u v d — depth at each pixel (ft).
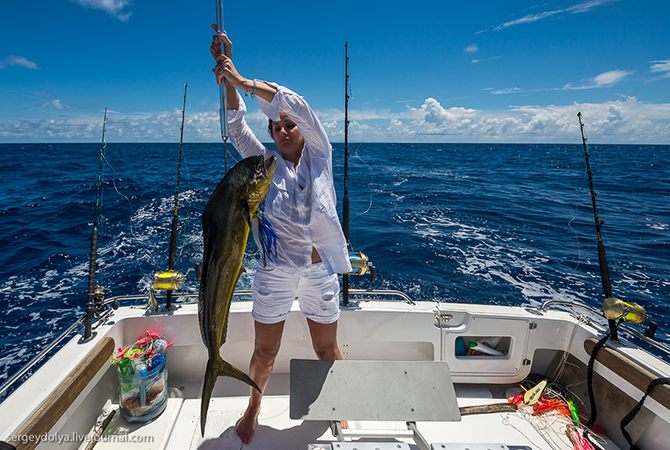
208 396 4.50
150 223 32.71
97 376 6.75
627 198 53.21
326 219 5.40
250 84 4.69
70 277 21.71
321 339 6.26
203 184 54.65
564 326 7.93
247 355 8.30
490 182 72.18
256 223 5.30
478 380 8.23
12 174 70.74
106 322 7.45
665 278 22.49
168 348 8.09
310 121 4.95
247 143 5.74
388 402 5.79
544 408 7.55
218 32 4.72
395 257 25.43
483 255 26.12
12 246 27.02
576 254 26.71
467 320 8.02
